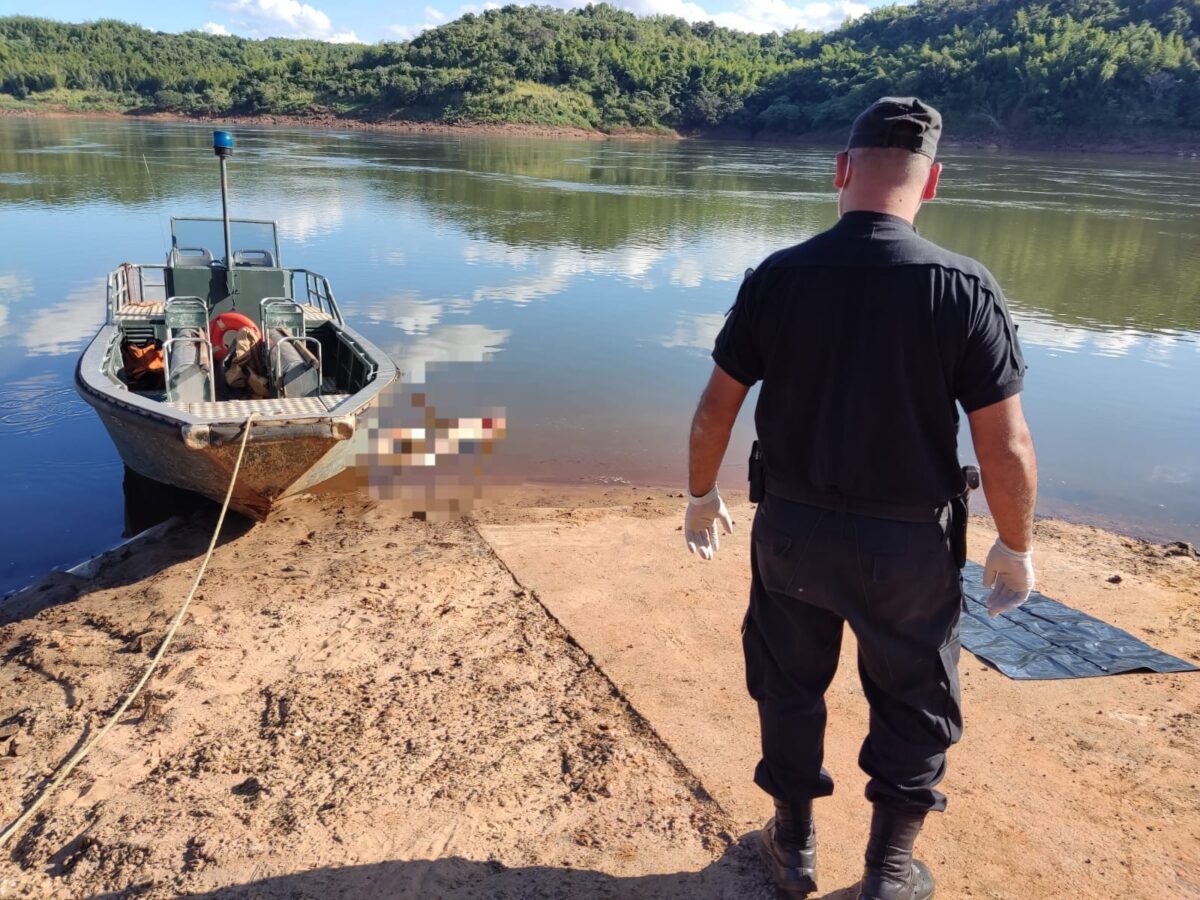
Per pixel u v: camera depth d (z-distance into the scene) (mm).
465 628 4594
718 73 100750
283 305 7715
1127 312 15609
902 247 2174
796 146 85312
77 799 3293
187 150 49188
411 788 3293
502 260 18891
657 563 5477
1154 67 81375
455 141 72938
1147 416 10031
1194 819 3203
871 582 2283
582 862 2924
